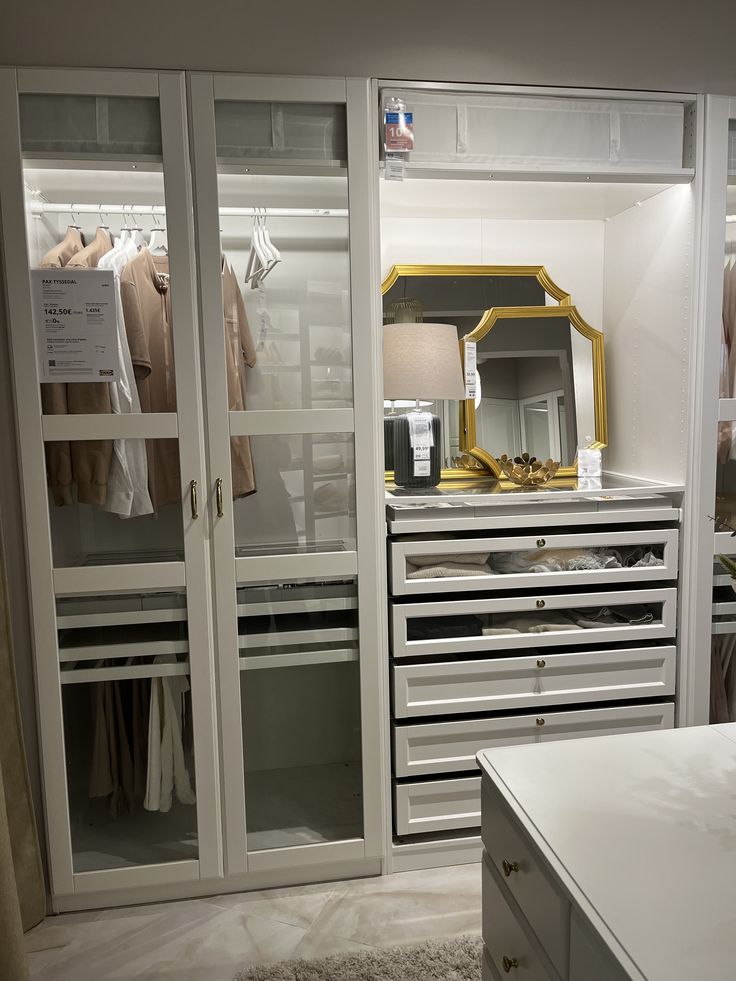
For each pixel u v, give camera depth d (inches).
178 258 79.4
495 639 90.3
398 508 88.1
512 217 106.8
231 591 84.3
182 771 86.8
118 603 83.4
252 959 76.8
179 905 86.6
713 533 93.7
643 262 99.7
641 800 50.3
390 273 103.4
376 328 84.2
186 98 77.7
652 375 98.7
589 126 86.3
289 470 84.7
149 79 76.8
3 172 75.9
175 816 87.1
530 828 47.2
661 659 94.3
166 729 86.2
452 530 88.8
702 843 45.3
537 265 108.1
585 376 107.7
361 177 81.9
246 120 79.5
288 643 86.9
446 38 78.5
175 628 84.7
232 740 86.1
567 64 81.8
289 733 88.6
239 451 83.4
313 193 82.7
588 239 109.9
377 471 85.9
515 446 105.9
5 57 74.5
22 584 81.6
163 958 77.4
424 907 84.4
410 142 82.1
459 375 93.0
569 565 92.5
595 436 108.2
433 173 84.4
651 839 45.8
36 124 76.4
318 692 88.7
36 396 78.9
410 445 97.6
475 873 90.7
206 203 79.3
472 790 91.0
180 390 80.9
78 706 84.7
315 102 80.1
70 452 80.5
